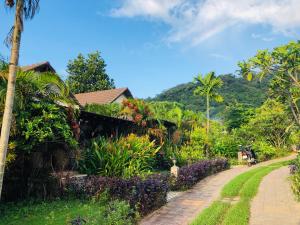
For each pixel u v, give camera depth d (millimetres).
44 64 20812
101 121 18500
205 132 29438
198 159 24484
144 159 16875
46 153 12047
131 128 20578
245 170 24625
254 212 10586
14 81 7699
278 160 32344
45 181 11789
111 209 8602
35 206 10586
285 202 12031
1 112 9898
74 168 14039
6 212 9820
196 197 13828
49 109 11164
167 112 28484
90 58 47125
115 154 14945
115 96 32375
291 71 27281
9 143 10211
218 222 9391
